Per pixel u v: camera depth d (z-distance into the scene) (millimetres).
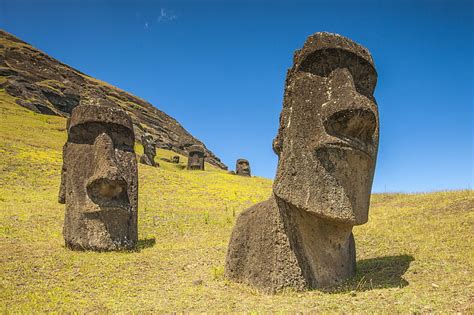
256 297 8398
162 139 76125
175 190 26391
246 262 9539
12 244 12875
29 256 11227
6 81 63719
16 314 7332
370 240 12227
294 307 7438
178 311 7582
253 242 9477
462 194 16469
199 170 43094
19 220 16188
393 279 9094
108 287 9320
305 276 8711
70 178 13203
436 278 8859
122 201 13289
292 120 8984
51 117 55281
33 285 9164
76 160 13305
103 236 12703
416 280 8883
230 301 8156
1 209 17719
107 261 11258
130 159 13984
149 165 37344
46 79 74812
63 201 13664
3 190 21688
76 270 10383
